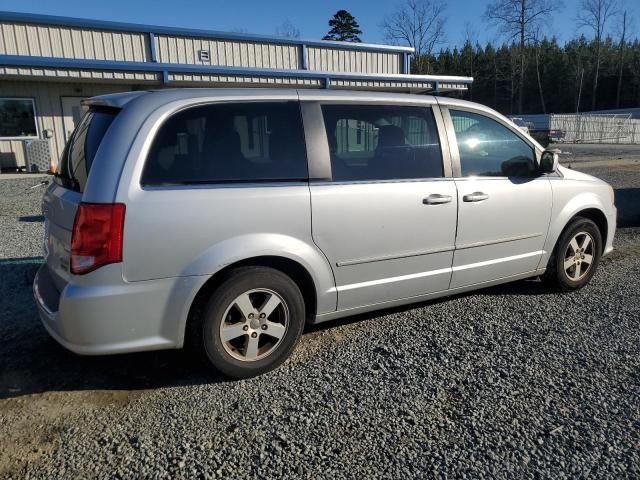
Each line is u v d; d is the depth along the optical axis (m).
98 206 2.86
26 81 15.26
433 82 20.97
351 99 3.70
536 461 2.53
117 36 16.50
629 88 73.75
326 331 4.06
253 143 3.32
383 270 3.77
